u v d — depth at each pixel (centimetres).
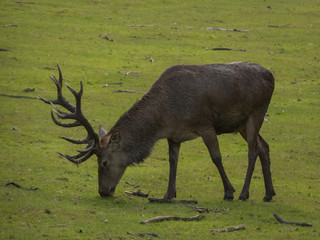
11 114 5919
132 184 4166
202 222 3316
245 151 5403
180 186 4206
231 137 5859
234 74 3900
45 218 3181
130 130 3703
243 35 10506
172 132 3775
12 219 3116
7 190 3675
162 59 8756
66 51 8794
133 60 8644
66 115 3616
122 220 3238
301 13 12319
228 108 3859
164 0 12756
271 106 6875
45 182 3981
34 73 7588
